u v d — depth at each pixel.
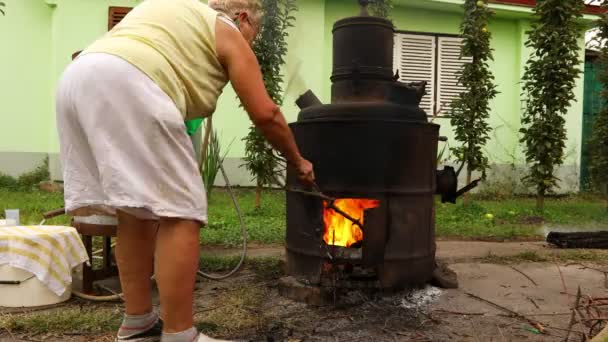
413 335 2.47
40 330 2.50
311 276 2.98
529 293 3.23
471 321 2.69
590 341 2.08
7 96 9.80
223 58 1.79
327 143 2.91
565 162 11.16
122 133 1.65
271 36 7.16
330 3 10.14
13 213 3.55
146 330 2.00
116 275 3.31
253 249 4.76
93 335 2.47
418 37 10.80
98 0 9.49
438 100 10.95
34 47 9.81
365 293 2.99
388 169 2.88
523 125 11.18
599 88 11.73
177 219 1.72
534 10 8.07
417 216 3.00
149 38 1.73
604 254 4.54
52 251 2.94
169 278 1.70
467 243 5.31
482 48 8.04
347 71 3.08
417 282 3.04
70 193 1.83
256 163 7.05
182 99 1.74
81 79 1.69
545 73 7.82
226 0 2.08
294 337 2.42
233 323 2.59
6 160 9.84
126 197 1.63
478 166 8.05
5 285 2.90
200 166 3.16
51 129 9.80
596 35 8.20
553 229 6.31
